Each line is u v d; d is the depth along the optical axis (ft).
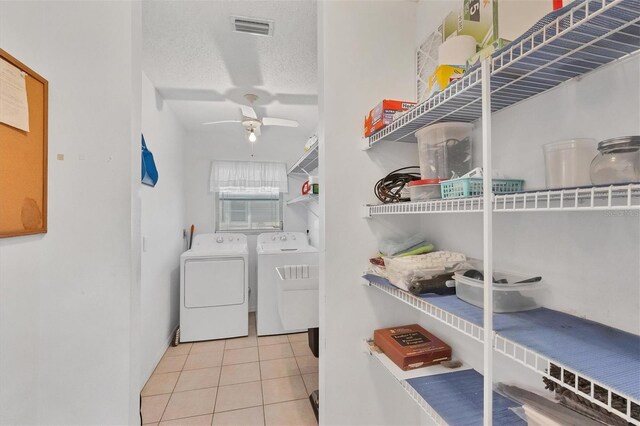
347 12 4.43
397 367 3.73
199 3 5.14
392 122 3.63
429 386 3.29
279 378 7.66
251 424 5.97
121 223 3.72
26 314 3.32
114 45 3.73
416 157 4.66
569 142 2.19
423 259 3.50
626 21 1.64
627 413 1.40
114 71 3.72
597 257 2.39
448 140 3.39
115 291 3.69
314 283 6.66
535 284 2.74
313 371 8.01
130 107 3.77
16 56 3.14
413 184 3.38
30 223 3.27
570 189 1.66
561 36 1.77
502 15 3.10
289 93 8.77
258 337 10.41
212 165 12.56
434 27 4.25
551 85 2.65
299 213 13.74
